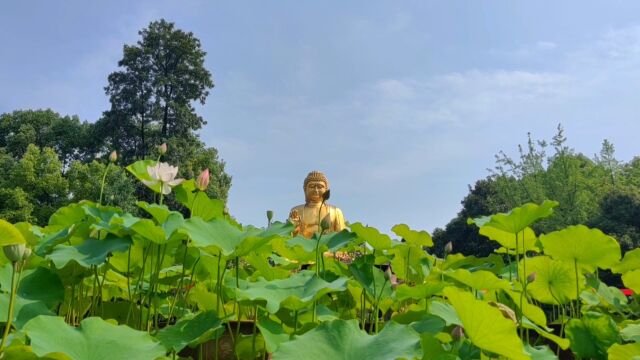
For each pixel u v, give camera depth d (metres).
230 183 41.19
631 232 30.38
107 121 39.41
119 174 35.72
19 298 2.50
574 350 3.04
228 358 3.29
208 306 3.39
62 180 35.97
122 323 3.44
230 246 2.90
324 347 2.11
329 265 4.00
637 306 4.47
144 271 3.44
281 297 2.65
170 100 40.41
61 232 3.19
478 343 2.32
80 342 2.00
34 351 1.82
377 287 3.55
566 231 3.40
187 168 37.78
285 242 3.74
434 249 38.62
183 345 2.46
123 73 40.34
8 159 37.75
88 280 3.48
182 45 40.97
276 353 2.03
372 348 2.12
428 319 3.01
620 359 2.70
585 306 4.32
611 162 42.44
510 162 37.19
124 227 2.92
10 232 2.10
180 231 2.74
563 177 34.34
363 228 3.51
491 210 37.25
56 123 44.78
